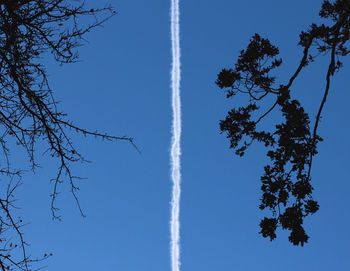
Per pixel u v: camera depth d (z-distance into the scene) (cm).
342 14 1032
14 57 633
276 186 1038
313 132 1027
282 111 1042
